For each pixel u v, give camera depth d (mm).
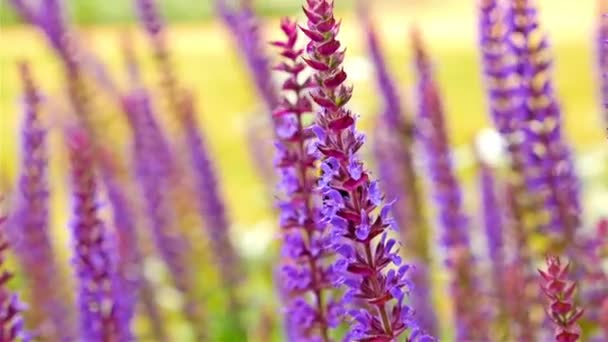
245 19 9023
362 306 4738
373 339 3416
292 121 4387
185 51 24047
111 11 25812
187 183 10414
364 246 3387
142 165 10102
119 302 5715
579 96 17422
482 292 7668
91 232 5547
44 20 9930
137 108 10094
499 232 7883
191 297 10258
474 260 7477
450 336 9125
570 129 15867
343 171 3227
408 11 28172
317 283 4562
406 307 3461
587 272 6520
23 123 7188
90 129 9805
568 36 23203
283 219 4504
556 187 6832
